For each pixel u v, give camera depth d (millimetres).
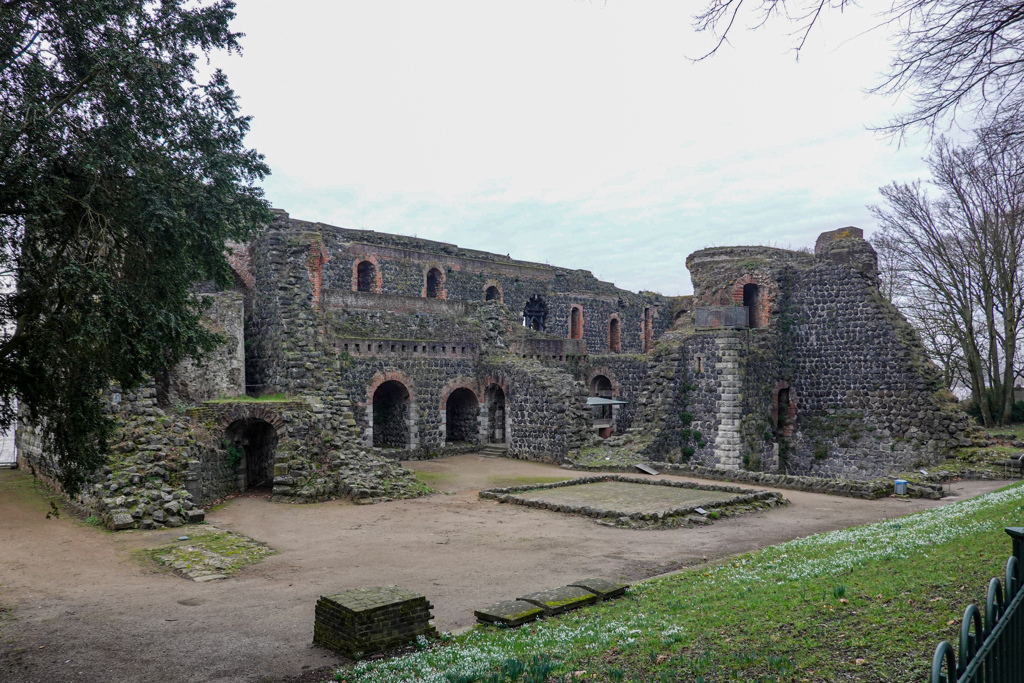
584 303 57125
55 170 10336
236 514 22594
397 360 36406
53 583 14641
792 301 39344
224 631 11734
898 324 36344
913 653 7762
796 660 8016
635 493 25172
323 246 42188
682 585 13320
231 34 12086
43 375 10758
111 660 10445
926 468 33094
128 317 10508
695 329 37500
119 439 21875
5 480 26281
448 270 49156
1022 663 5812
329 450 26953
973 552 12219
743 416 36062
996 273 39906
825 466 37500
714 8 8195
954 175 32812
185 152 12016
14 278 10625
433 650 10211
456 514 22500
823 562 13398
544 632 10586
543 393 36344
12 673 10000
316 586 14625
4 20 9680
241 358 31078
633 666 8500
